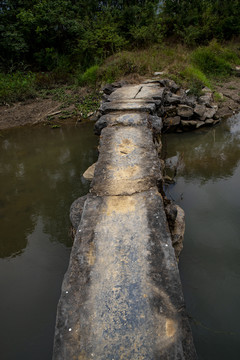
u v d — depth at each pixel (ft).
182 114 22.66
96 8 50.78
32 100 33.19
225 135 21.84
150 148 12.93
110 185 10.39
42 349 7.82
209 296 8.92
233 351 7.39
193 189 14.76
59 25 43.88
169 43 47.80
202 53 39.96
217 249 10.68
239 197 13.83
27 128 26.43
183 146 20.33
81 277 6.84
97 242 7.83
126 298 6.26
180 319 5.83
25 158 20.20
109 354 5.30
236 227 11.75
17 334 8.28
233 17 49.85
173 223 10.34
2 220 13.55
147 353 5.27
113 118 16.65
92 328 5.74
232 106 28.04
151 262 7.09
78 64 41.09
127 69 31.91
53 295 9.51
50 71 43.98
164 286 6.48
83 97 31.99
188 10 49.52
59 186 16.11
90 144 21.67
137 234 7.98
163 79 26.63
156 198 9.35
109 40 39.17
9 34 41.60
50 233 12.53
